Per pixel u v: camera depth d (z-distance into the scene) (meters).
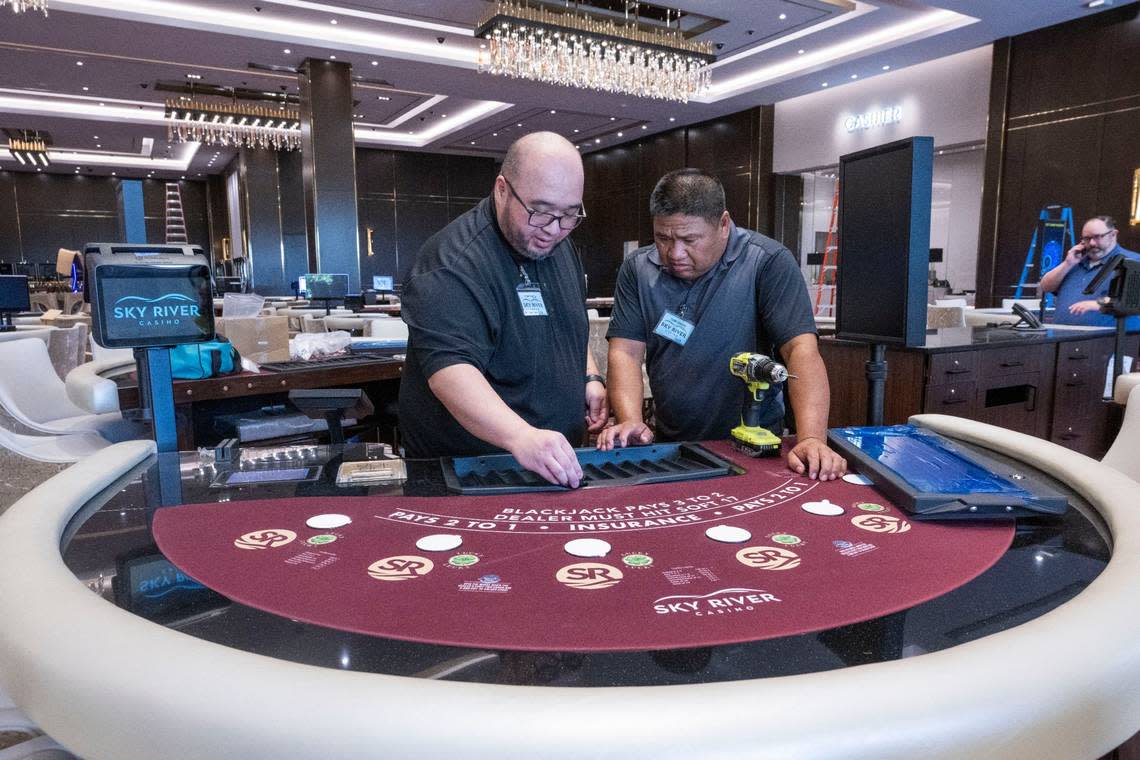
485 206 1.66
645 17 8.51
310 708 0.53
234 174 17.14
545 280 1.76
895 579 0.82
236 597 0.78
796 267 2.08
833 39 9.32
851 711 0.54
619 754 0.51
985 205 9.03
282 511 1.09
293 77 10.65
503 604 0.77
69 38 8.61
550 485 1.22
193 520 1.05
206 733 0.54
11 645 0.64
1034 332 4.33
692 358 2.14
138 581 0.83
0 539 0.85
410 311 1.53
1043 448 1.29
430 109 13.04
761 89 11.01
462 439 1.80
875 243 1.87
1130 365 4.03
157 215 19.83
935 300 7.71
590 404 2.01
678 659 0.65
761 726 0.52
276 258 15.45
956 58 9.41
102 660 0.59
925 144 1.66
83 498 1.13
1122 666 0.61
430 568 0.87
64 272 7.84
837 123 11.02
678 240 1.93
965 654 0.60
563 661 0.64
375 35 9.16
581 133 14.11
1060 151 8.29
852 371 3.98
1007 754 0.56
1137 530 0.90
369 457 1.43
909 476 1.14
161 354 1.46
